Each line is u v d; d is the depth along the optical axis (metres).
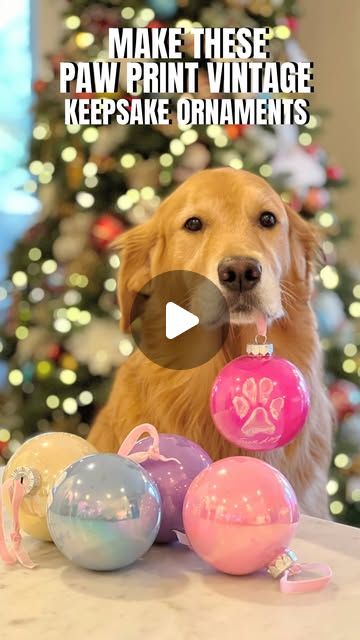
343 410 2.30
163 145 2.42
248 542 0.64
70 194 2.49
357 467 2.35
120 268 1.41
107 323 2.37
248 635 0.55
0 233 3.73
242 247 1.21
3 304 3.26
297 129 2.55
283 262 1.33
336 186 2.58
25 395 2.58
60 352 2.47
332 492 2.24
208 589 0.64
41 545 0.77
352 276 2.49
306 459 1.39
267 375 0.76
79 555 0.66
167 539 0.75
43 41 3.63
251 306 1.16
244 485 0.66
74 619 0.58
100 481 0.66
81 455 0.76
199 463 0.76
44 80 2.68
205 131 2.37
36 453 0.76
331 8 3.57
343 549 0.74
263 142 2.40
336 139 3.59
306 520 0.83
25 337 2.56
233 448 1.30
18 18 3.67
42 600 0.62
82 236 2.46
